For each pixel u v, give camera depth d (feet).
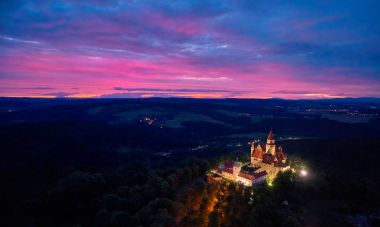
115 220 364.79
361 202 403.34
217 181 456.86
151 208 385.50
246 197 380.17
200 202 408.87
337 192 416.46
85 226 402.72
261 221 325.42
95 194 479.41
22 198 476.13
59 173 602.85
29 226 396.57
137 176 532.73
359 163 615.98
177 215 390.01
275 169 456.04
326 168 559.38
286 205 374.22
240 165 449.06
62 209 435.53
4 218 417.49
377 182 488.02
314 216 354.95
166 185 452.76
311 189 412.57
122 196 449.89
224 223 349.61
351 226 336.70
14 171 606.55
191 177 506.07
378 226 338.75
